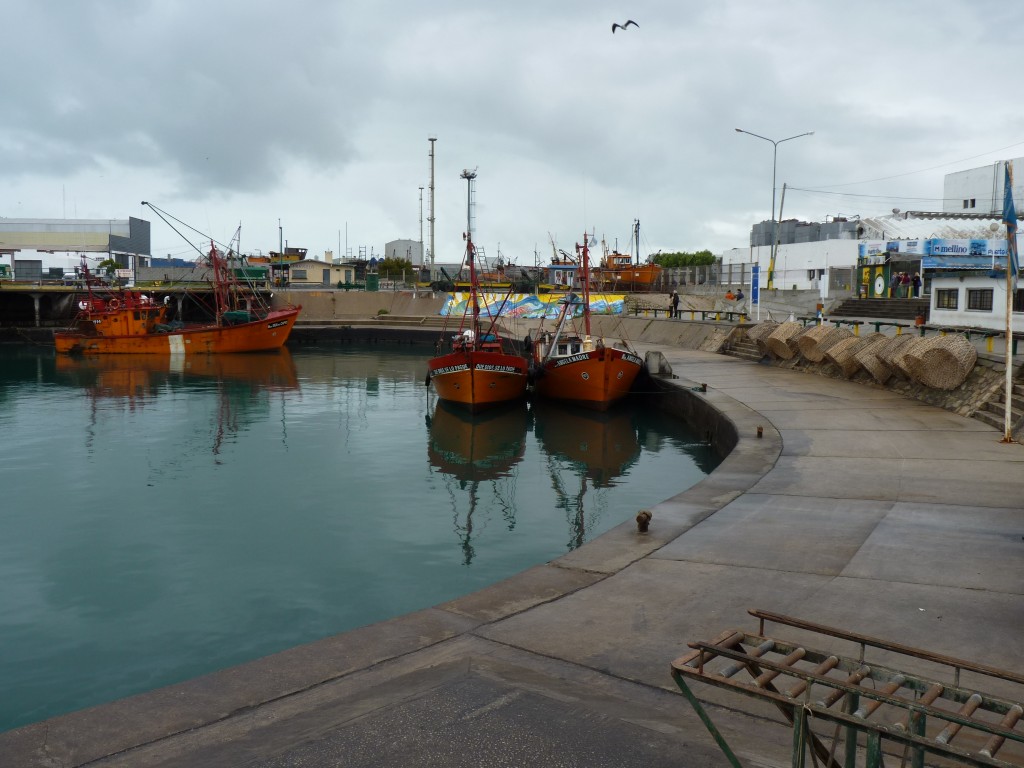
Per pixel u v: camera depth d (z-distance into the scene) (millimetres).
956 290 30656
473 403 29047
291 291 72812
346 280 83375
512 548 13695
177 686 6031
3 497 17766
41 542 14445
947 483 12352
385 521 15531
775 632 7004
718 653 3658
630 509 16234
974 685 5934
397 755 4809
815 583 8258
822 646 6680
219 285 64562
